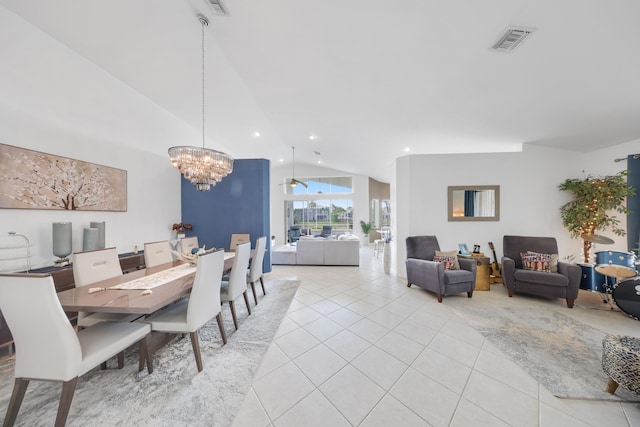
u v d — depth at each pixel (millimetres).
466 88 2523
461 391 1561
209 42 2609
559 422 1326
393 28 1887
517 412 1392
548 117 2936
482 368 1793
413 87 2666
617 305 2650
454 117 3232
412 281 3695
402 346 2102
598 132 3199
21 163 2355
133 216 3680
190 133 4977
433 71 2332
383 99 3043
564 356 1935
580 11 1475
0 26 2191
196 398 1519
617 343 1525
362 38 2053
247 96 3867
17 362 1293
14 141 2312
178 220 4633
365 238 9258
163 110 4254
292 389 1591
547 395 1522
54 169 2633
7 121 2264
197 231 4703
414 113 3275
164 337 2096
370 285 3959
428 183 4191
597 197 3443
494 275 3980
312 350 2049
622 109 2562
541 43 1784
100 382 1667
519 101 2645
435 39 1919
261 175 4609
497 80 2314
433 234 4184
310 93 3188
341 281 4207
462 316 2717
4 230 2264
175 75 3277
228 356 1983
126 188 3531
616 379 1458
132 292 1762
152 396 1537
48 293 1205
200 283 1844
